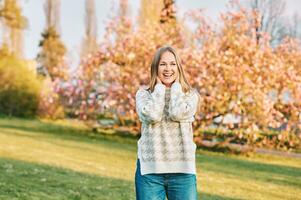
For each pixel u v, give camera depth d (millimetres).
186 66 20953
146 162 4102
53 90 24266
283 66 21312
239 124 20156
